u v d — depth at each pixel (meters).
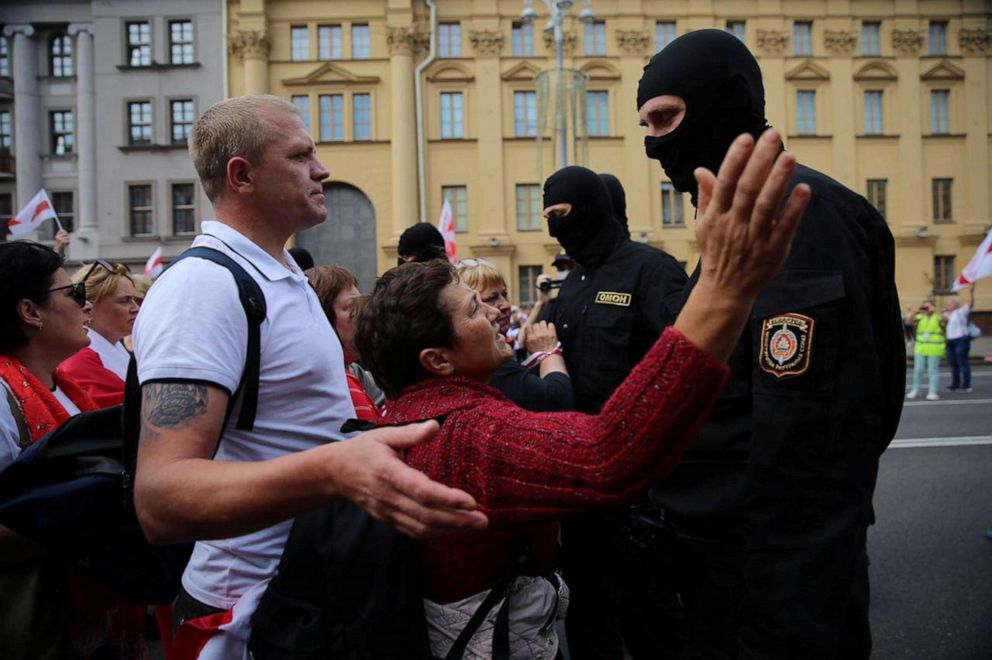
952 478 6.54
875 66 27.72
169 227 26.52
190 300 1.58
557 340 3.14
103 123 26.64
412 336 1.66
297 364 1.74
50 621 1.99
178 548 2.03
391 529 1.58
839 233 1.66
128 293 3.90
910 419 10.39
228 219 1.87
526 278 26.94
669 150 1.99
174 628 1.93
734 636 1.95
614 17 26.89
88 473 1.90
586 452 1.21
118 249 26.56
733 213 1.08
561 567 2.95
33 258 2.51
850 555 1.57
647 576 2.32
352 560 1.57
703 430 1.98
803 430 1.60
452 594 1.56
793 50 27.55
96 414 1.97
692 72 1.90
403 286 1.68
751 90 1.92
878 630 3.71
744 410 1.92
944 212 28.25
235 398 1.65
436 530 1.15
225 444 1.69
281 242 1.93
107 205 26.59
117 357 3.88
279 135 1.86
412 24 26.28
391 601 1.54
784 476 1.61
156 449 1.45
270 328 1.72
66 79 27.05
